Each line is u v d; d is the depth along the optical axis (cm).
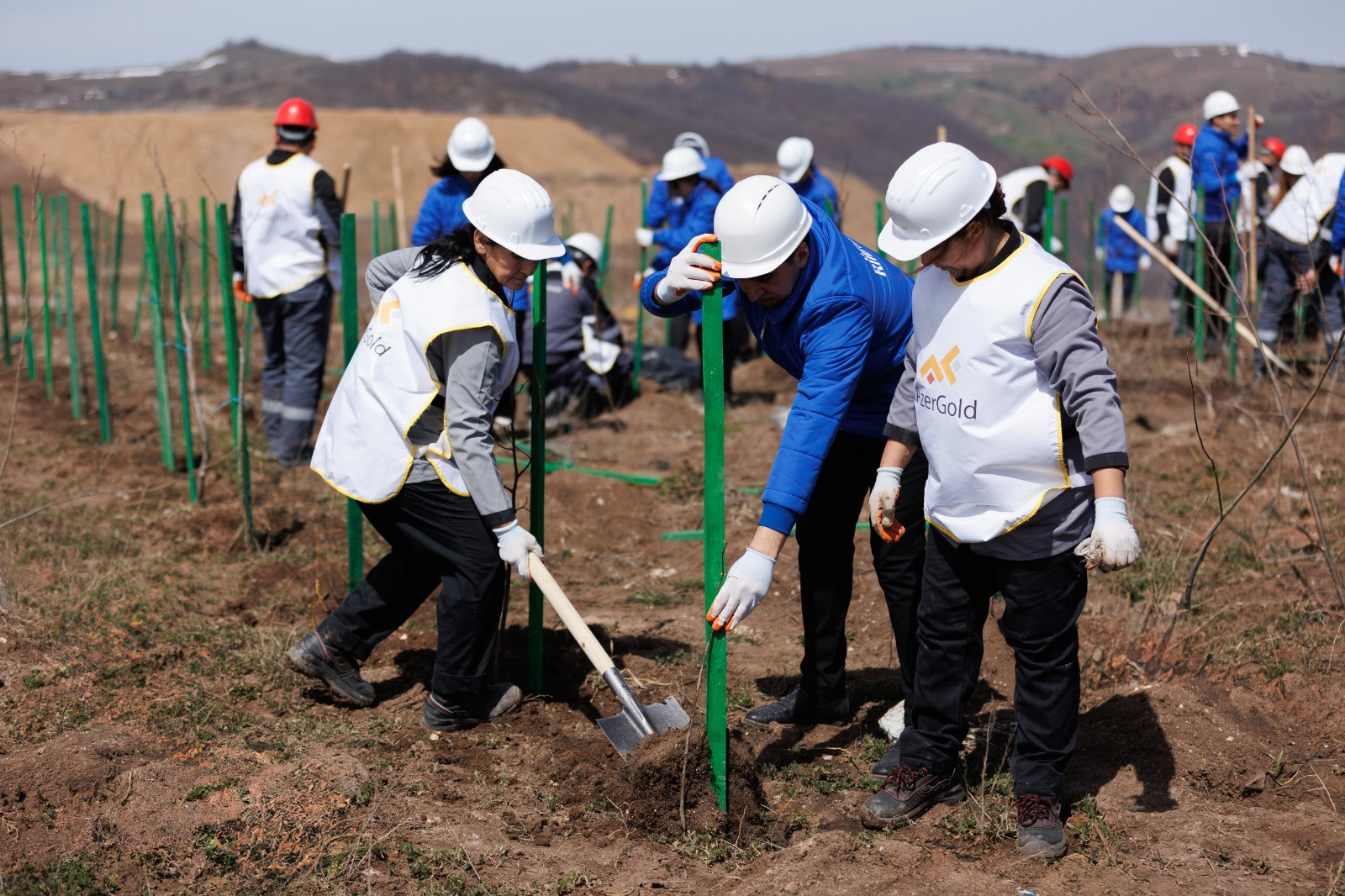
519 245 324
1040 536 272
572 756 339
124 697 369
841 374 288
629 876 279
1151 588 455
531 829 302
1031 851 282
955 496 278
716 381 279
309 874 273
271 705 373
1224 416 730
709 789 302
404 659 420
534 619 384
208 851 279
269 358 688
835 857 280
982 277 264
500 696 375
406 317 333
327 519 574
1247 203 764
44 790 301
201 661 404
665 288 309
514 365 347
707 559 288
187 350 580
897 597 335
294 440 656
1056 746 287
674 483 645
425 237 673
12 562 468
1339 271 754
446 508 344
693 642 440
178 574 494
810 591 358
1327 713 352
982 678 397
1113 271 1221
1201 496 593
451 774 333
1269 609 440
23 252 809
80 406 772
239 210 650
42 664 389
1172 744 333
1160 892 264
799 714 373
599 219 3102
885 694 394
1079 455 267
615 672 320
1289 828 292
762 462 689
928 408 279
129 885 267
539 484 384
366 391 344
